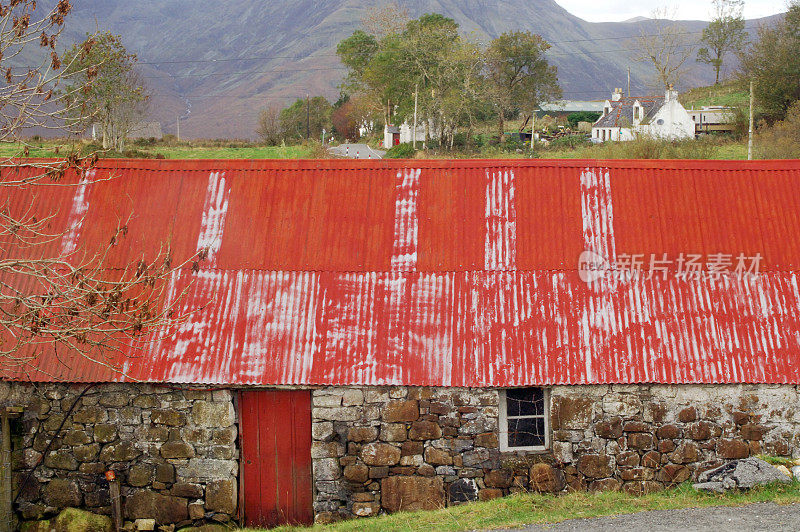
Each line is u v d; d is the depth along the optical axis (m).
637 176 14.93
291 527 12.73
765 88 61.12
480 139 70.19
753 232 14.23
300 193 15.02
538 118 102.06
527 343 13.12
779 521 10.05
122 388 13.07
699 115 66.50
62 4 11.02
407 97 73.88
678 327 13.21
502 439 13.06
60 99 12.32
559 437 12.81
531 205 14.66
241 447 13.25
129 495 13.11
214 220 14.76
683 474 12.74
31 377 13.01
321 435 12.93
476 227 14.46
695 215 14.45
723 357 12.88
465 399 12.85
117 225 14.69
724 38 98.75
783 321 13.23
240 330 13.42
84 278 10.70
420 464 12.88
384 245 14.34
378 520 12.16
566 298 13.57
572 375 12.75
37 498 13.25
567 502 11.80
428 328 13.35
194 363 13.05
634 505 11.48
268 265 14.15
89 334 12.97
